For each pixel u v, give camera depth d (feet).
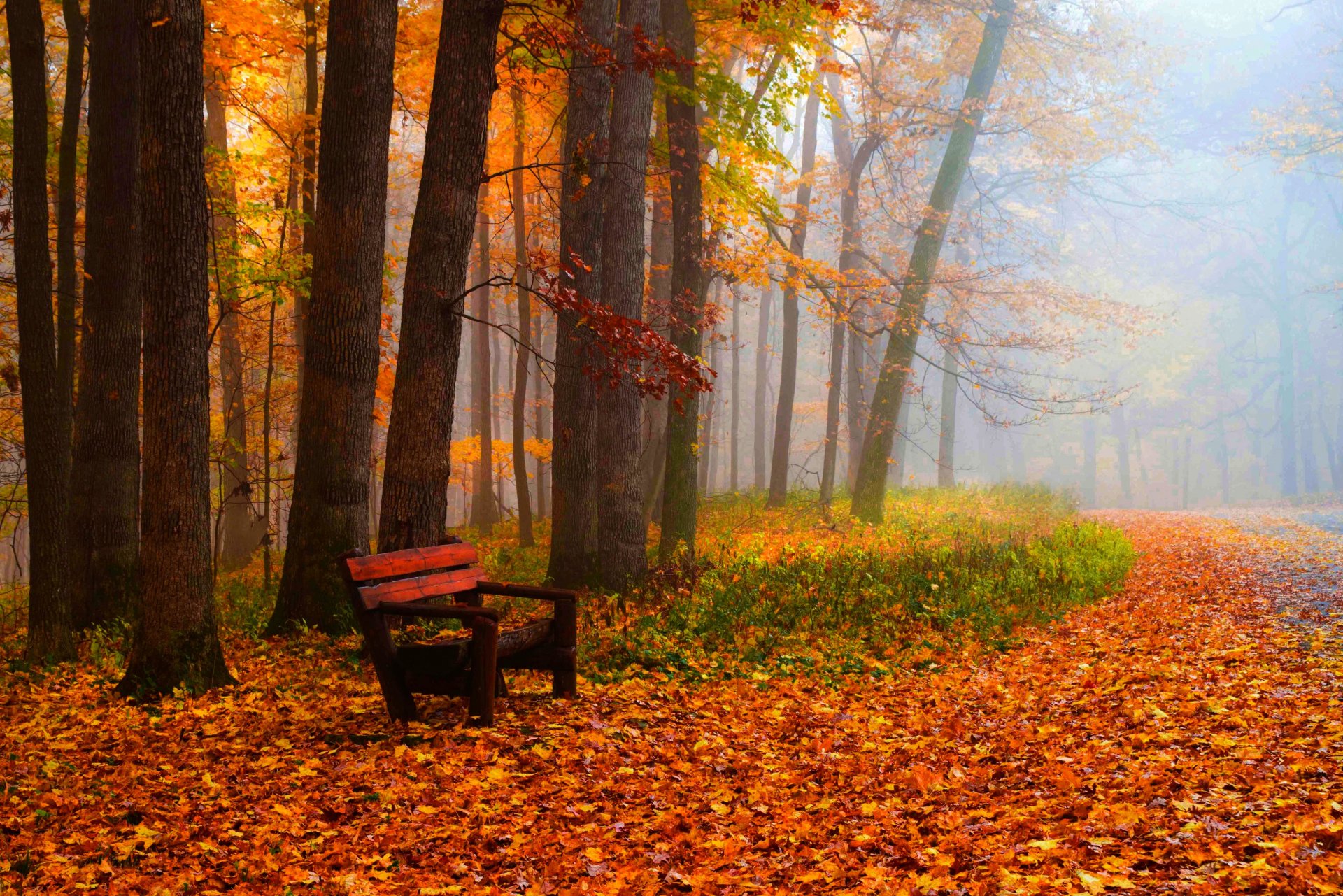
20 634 38.52
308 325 32.24
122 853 13.69
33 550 30.99
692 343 47.01
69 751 19.27
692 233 47.57
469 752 18.04
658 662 26.89
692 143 47.42
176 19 23.72
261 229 63.46
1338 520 75.66
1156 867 11.69
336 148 31.68
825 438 77.25
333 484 32.12
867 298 68.80
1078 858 12.09
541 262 31.86
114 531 35.94
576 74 43.57
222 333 65.57
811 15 44.27
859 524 66.54
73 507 35.70
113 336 36.09
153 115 23.84
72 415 38.32
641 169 42.93
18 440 56.70
